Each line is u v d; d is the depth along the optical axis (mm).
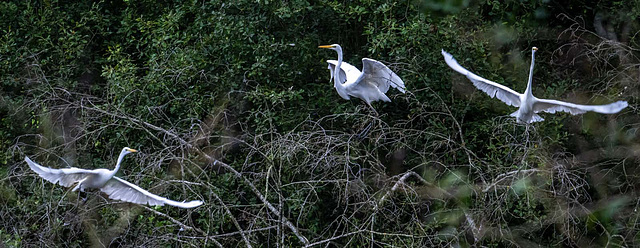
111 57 12789
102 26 13711
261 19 12125
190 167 11117
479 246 10023
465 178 11266
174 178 11031
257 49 11945
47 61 12664
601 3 13734
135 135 11930
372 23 12625
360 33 13352
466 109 11570
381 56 12672
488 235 10594
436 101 11891
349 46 13531
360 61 12992
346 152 10055
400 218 11078
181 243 9633
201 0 13039
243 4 12266
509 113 11742
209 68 12398
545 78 13273
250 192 11773
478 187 10266
